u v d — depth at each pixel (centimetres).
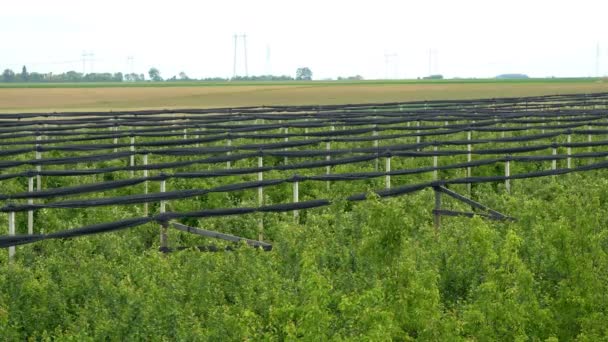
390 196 2377
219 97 12756
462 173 3534
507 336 1580
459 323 1529
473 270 1853
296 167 2830
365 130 4044
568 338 1672
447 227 2216
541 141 4103
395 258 1616
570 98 8419
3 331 1548
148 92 14288
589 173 3297
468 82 17600
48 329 1639
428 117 5062
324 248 1964
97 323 1550
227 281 1827
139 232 2375
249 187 2427
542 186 2989
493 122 4438
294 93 13600
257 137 3894
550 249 1847
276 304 1598
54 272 1862
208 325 1553
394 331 1478
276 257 1955
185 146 4197
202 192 2328
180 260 1969
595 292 1688
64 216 2789
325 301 1406
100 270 1789
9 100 12100
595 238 1755
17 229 2720
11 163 3019
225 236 2169
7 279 1700
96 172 2841
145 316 1544
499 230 2205
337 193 2992
